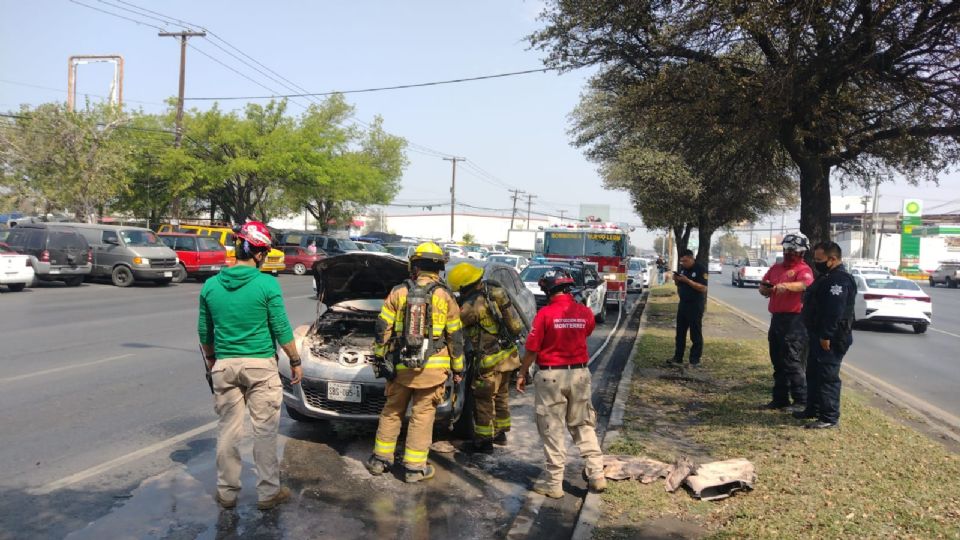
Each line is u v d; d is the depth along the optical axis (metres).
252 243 4.54
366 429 6.75
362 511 4.75
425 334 5.14
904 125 8.45
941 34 7.76
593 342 13.88
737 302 26.36
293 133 33.94
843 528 4.31
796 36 7.68
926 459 5.77
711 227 19.89
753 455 5.86
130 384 8.07
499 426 6.46
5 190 27.61
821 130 8.58
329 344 6.60
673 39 8.95
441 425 6.46
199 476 5.25
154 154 33.81
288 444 6.20
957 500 4.82
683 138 10.03
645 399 8.05
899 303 17.36
